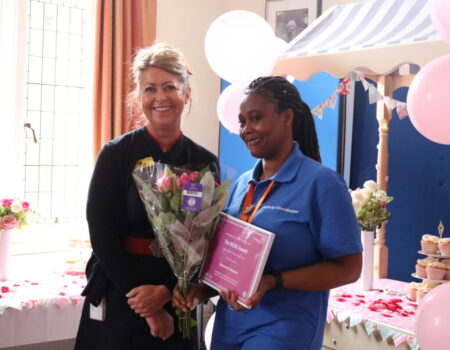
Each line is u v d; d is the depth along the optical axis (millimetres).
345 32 2811
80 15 4156
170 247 1605
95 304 1862
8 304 2523
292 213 1429
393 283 2875
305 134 1613
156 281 1851
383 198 2645
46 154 4066
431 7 2025
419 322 1818
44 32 4016
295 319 1429
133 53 4055
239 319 1508
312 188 1421
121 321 1856
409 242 3840
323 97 3938
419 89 2123
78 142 4199
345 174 4066
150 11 4191
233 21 2730
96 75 3908
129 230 1868
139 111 2285
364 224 2641
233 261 1443
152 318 1791
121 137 1912
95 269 1883
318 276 1390
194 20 4582
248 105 1476
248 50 2699
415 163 3795
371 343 2223
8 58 3785
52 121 4082
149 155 1891
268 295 1461
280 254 1429
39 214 3061
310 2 4219
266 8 4445
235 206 1598
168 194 1552
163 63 1861
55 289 2795
